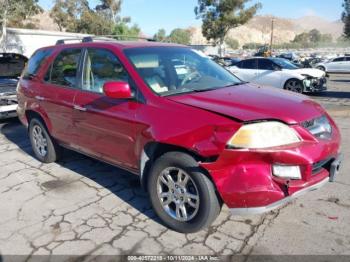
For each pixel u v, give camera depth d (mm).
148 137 3539
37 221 3873
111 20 53125
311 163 3074
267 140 3010
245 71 14117
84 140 4574
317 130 3314
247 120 3051
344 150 5738
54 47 5309
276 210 3904
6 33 23812
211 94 3693
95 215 3967
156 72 4008
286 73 13219
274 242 3348
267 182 3004
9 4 21797
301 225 3607
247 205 3062
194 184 3303
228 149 3027
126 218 3883
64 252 3322
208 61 4777
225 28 42750
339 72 27828
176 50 4594
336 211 3846
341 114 8711
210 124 3133
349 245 3262
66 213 4027
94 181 4879
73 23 51438
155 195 3645
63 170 5309
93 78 4418
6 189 4703
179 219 3516
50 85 5086
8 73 9461
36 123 5543
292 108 3334
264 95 3703
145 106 3674
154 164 3576
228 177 3072
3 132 7809
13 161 5809
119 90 3623
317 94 13648
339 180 4605
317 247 3248
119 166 4223
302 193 3146
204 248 3309
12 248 3408
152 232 3602
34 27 55781
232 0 40562
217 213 3338
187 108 3373
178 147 3367
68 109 4652
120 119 3863
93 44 4555
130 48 4238
